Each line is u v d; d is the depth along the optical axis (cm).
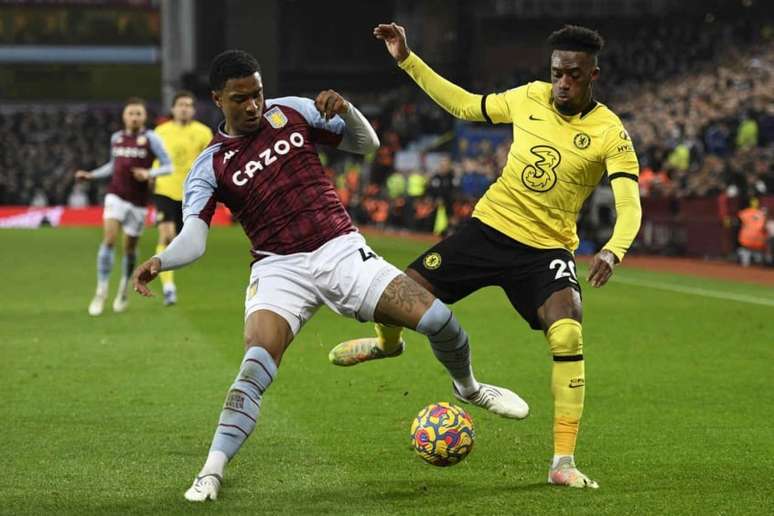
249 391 900
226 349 1694
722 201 3747
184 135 2294
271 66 7944
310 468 998
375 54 8412
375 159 6650
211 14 8094
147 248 4044
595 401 1326
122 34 8388
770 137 4659
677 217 4034
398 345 1116
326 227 932
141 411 1243
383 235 5466
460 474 981
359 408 1266
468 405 1288
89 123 7806
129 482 946
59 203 6881
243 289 2619
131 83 8438
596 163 1000
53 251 3847
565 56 973
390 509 869
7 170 7050
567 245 1025
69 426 1166
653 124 5106
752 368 1559
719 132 4694
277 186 925
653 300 2469
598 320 2103
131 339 1795
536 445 1092
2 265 3262
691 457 1052
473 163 5431
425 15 7969
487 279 1034
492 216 1032
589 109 1006
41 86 8419
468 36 7919
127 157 2109
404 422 1190
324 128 952
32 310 2184
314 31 8400
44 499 892
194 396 1330
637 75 6681
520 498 903
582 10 7538
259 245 945
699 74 6262
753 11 7144
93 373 1484
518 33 7681
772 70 5653
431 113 7344
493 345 1770
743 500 902
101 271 2120
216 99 917
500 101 1038
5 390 1366
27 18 8350
